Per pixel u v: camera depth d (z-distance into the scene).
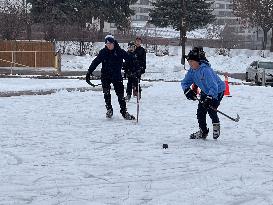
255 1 72.69
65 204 5.55
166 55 59.06
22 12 58.25
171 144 9.65
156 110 15.52
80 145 9.42
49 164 7.72
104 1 64.06
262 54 65.75
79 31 58.81
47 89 21.09
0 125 11.98
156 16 62.62
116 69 13.15
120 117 13.79
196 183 6.55
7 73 38.03
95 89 22.42
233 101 18.55
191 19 59.81
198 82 10.00
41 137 10.32
